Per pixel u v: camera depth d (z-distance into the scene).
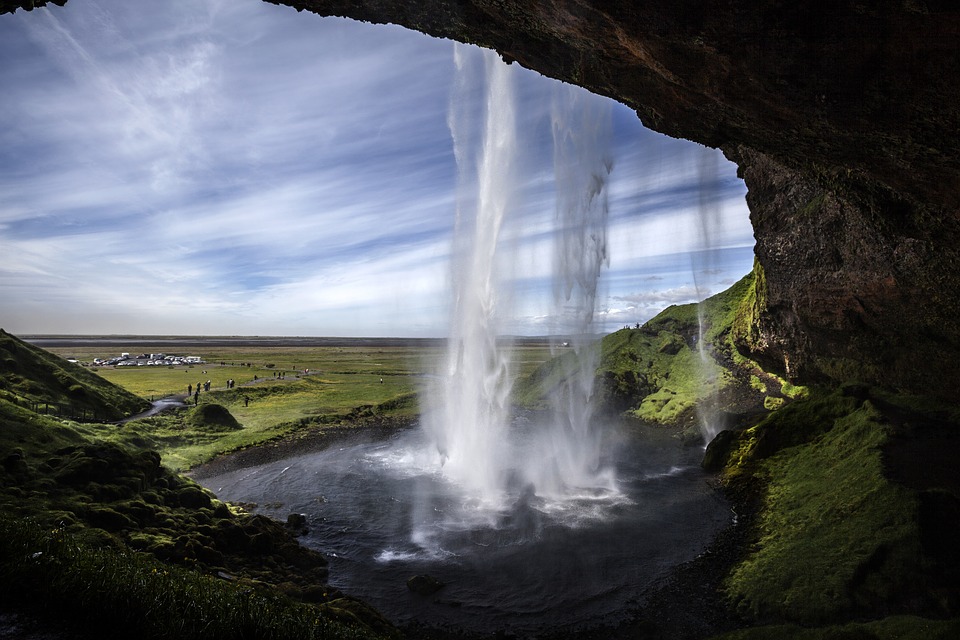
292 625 10.82
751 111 13.58
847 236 30.61
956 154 12.70
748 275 65.81
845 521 20.41
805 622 16.23
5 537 11.60
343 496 31.28
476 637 17.00
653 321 67.88
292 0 13.80
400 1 13.31
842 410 29.98
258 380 88.94
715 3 10.58
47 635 9.47
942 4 9.30
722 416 43.41
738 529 24.45
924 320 27.86
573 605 18.77
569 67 14.59
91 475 22.97
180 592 10.76
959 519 18.31
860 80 11.31
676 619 17.75
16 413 27.97
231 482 34.81
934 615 15.25
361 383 87.62
